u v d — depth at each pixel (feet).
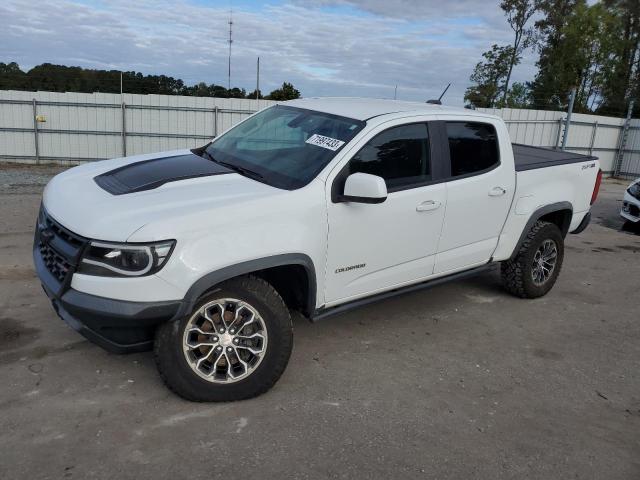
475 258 16.26
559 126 72.54
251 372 11.40
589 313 18.31
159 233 9.95
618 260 25.72
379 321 16.38
